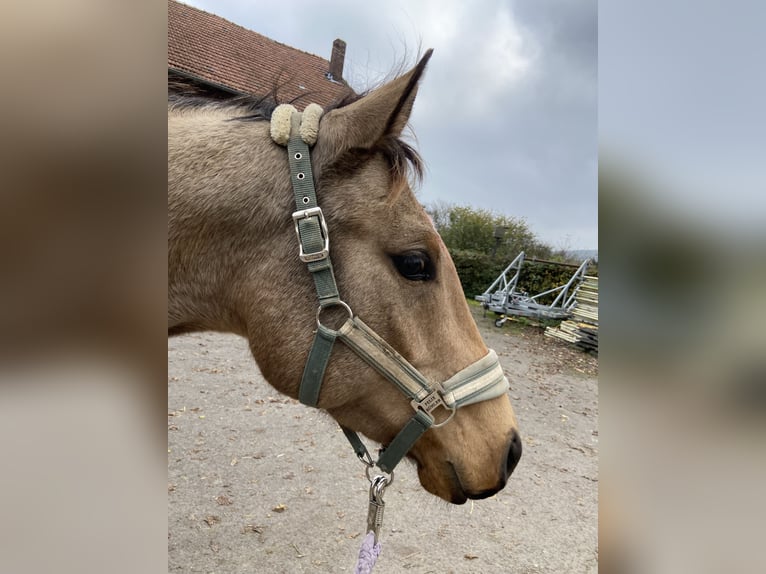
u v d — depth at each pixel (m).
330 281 1.34
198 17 11.73
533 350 8.71
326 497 3.39
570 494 3.79
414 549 2.94
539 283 12.66
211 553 2.70
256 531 2.94
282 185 1.38
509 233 14.12
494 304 10.64
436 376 1.47
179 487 3.32
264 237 1.37
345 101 1.59
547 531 3.27
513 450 1.60
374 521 1.52
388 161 1.41
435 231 1.49
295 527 3.02
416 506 3.40
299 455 3.94
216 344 6.97
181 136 1.40
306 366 1.38
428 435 1.53
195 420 4.40
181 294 1.38
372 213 1.38
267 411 4.75
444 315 1.49
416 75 1.29
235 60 11.16
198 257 1.36
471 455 1.52
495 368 1.58
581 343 9.12
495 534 3.18
